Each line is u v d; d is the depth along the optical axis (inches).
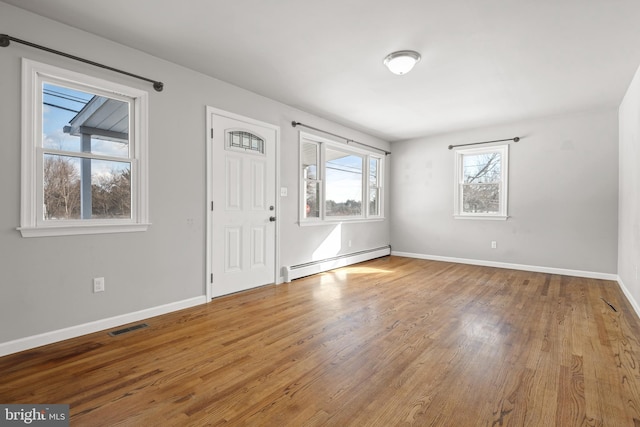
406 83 139.6
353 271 196.2
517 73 128.0
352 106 170.9
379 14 90.1
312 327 106.8
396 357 86.2
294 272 172.1
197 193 129.4
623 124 156.6
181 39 104.3
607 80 134.0
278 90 148.7
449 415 62.4
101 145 105.0
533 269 196.7
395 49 110.0
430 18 91.7
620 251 164.7
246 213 149.3
